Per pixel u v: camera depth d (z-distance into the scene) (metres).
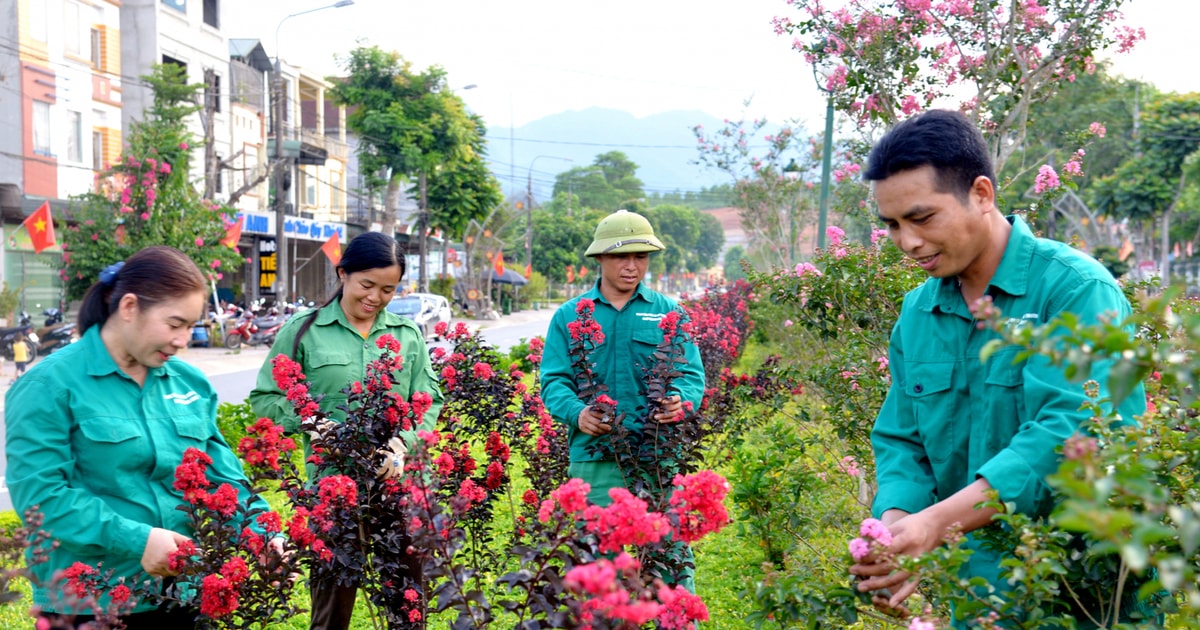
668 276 107.69
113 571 2.72
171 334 2.78
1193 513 1.68
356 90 37.31
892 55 7.56
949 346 2.44
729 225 149.62
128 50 28.56
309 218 39.44
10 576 2.19
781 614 2.25
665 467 4.19
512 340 30.80
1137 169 32.34
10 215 22.58
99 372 2.84
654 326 4.50
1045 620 1.97
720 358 10.62
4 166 22.70
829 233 5.73
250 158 36.09
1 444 10.42
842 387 5.30
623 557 1.70
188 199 23.08
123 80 27.09
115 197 22.47
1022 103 6.99
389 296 4.11
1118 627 1.91
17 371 17.97
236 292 32.66
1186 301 4.14
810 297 5.51
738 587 5.54
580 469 4.34
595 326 4.27
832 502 5.97
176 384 3.07
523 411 5.71
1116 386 1.38
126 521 2.73
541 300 67.12
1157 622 2.16
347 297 4.08
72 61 24.61
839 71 7.78
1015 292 2.30
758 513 5.32
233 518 2.95
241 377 18.38
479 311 46.94
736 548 6.44
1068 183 5.27
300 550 3.02
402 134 36.94
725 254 129.50
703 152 19.56
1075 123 31.72
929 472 2.55
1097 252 25.19
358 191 42.91
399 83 37.88
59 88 24.06
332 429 3.53
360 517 3.37
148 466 2.91
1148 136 31.98
